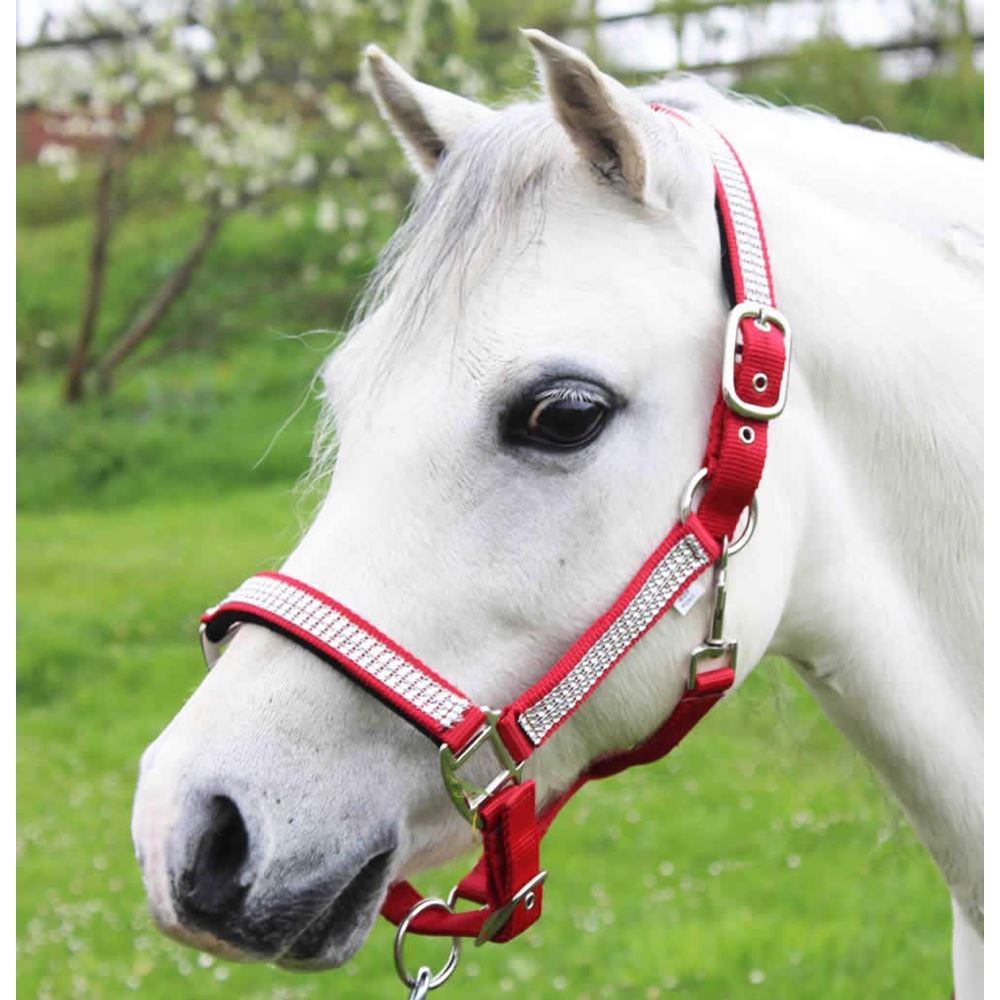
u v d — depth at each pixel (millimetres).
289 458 8242
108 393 9219
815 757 2812
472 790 1224
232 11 8383
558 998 3014
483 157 1219
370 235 9375
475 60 7781
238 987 3199
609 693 1221
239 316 10023
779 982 2986
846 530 1315
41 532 7254
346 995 3135
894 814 1620
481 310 1174
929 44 7621
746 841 3732
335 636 1160
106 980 3191
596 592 1186
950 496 1316
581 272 1179
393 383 1196
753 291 1211
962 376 1316
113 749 4621
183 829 1122
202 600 5906
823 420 1306
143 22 8773
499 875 1203
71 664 5375
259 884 1129
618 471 1174
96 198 10547
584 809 4043
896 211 1358
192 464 8273
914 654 1339
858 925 3213
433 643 1176
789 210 1303
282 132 8438
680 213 1209
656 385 1182
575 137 1182
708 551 1194
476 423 1164
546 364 1149
